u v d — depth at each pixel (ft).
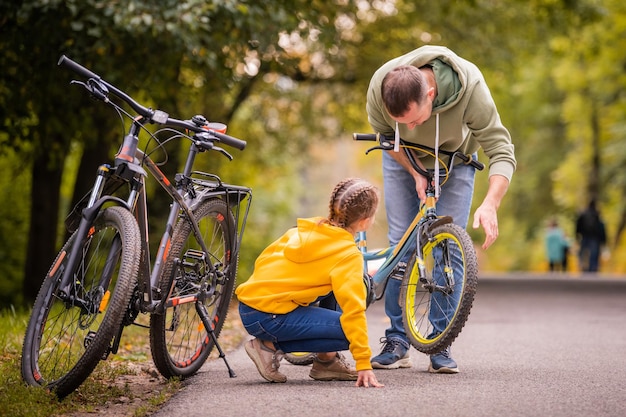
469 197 28.53
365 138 27.35
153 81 53.98
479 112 26.89
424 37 95.50
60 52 51.31
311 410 20.75
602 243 135.03
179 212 25.31
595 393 23.24
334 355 25.48
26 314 44.60
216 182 26.96
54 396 21.75
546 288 83.71
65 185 99.91
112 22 48.49
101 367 27.61
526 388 23.91
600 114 165.68
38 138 59.41
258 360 24.79
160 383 25.88
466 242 25.25
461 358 31.17
